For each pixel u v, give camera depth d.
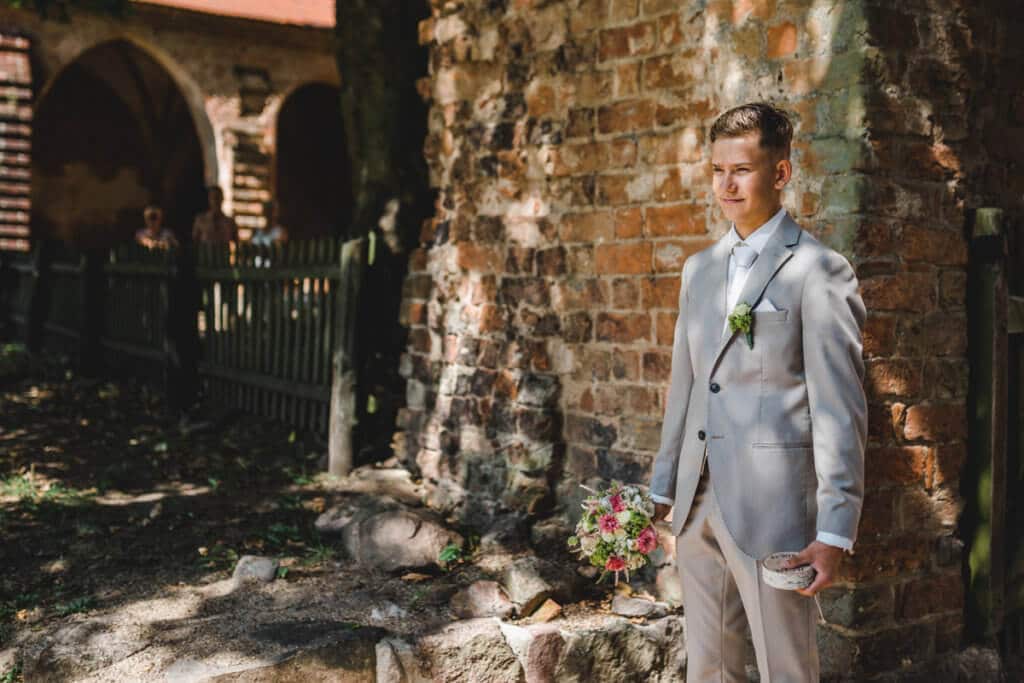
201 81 16.77
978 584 3.98
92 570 4.51
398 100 6.89
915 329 3.76
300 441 7.01
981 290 3.92
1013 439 4.21
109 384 9.51
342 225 22.50
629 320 4.48
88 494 5.75
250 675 3.41
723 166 2.71
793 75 3.75
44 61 15.45
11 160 14.87
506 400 5.12
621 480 4.54
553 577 4.22
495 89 5.20
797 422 2.65
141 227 21.23
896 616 3.79
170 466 6.45
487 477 5.19
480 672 3.72
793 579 2.53
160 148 21.27
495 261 5.22
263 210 17.34
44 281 11.97
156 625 3.84
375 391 6.36
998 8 3.99
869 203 3.59
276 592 4.27
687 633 2.95
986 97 3.99
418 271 5.97
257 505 5.58
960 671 3.90
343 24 7.03
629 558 2.98
